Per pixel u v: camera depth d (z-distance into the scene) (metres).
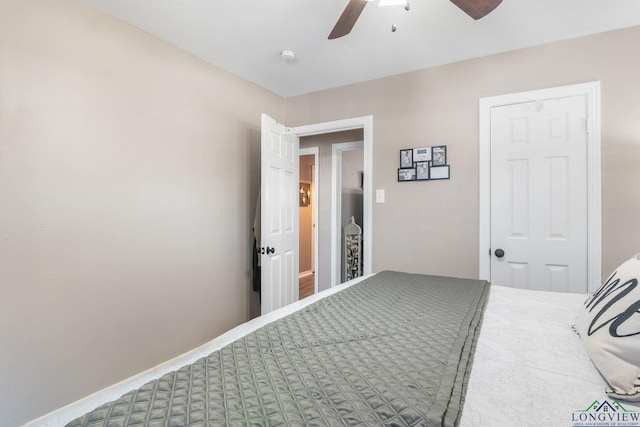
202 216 2.48
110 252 1.90
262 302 2.67
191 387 0.72
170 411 0.63
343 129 3.03
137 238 2.04
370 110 2.84
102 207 1.86
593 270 2.06
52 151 1.66
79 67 1.76
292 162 3.17
